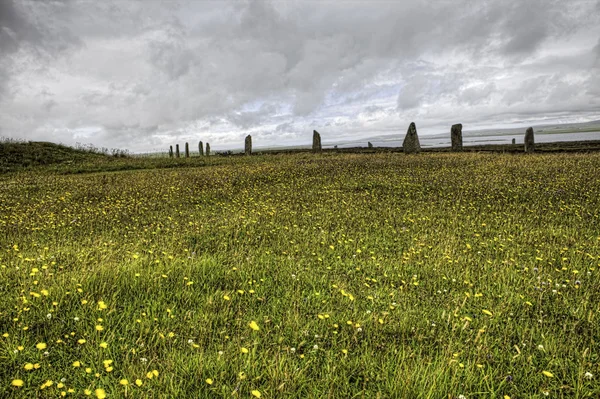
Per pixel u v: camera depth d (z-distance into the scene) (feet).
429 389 9.11
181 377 9.45
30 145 104.78
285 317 13.03
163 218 30.60
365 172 59.57
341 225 27.71
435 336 11.96
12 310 12.49
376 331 12.19
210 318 12.73
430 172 57.77
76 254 19.65
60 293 13.84
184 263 17.92
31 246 22.29
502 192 40.75
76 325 11.87
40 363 9.82
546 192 39.88
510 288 15.71
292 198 39.58
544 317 13.26
